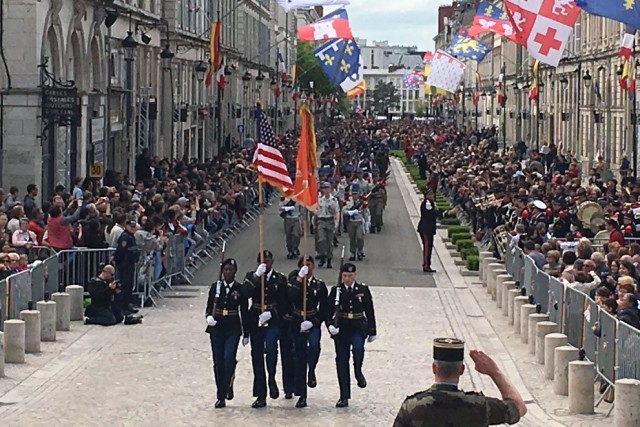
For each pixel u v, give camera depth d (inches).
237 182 2353.6
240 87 4485.7
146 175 2250.2
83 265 1326.3
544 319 1117.7
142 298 1349.7
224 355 892.6
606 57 3459.6
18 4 1749.5
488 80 6156.5
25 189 1774.1
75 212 1369.3
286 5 2081.7
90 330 1201.4
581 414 874.8
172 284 1531.7
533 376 1018.7
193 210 1737.2
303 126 1004.6
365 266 1771.7
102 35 2198.6
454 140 4520.2
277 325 900.0
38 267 1170.6
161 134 2923.2
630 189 1937.7
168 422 842.2
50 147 1894.7
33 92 1758.1
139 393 931.3
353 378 994.7
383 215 2564.0
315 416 866.1
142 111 2652.6
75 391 933.2
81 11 2021.4
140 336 1174.3
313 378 920.3
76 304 1254.3
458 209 2469.2
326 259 1766.7
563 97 4180.6
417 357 1091.3
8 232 1315.2
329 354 1101.1
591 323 952.9
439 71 3501.5
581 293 997.2
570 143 4050.2
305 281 893.8
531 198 1825.8
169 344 1133.1
